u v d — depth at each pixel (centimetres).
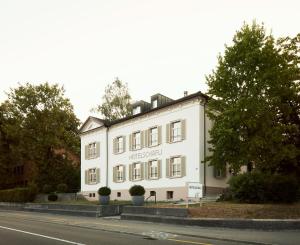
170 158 3556
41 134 5219
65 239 1417
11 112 5216
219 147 2509
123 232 1678
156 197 3653
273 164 2427
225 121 2448
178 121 3522
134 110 4494
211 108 2684
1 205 4591
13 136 5175
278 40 2538
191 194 2189
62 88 5397
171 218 2116
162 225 2036
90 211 2942
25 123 5203
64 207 3278
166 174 3581
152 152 3772
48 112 5266
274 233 1620
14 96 5209
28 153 5225
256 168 2559
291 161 2469
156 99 4147
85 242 1331
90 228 1888
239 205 2164
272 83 2409
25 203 4031
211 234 1588
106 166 4369
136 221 2344
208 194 3284
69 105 5459
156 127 3766
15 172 6200
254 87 2427
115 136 4306
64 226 2003
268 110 2412
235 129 2453
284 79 2416
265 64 2439
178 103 3528
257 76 2434
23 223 2181
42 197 4281
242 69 2484
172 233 1642
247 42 2484
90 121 4712
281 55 2475
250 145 2373
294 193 2309
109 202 3306
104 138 4450
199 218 1983
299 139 2508
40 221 2367
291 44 2512
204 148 3316
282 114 2523
